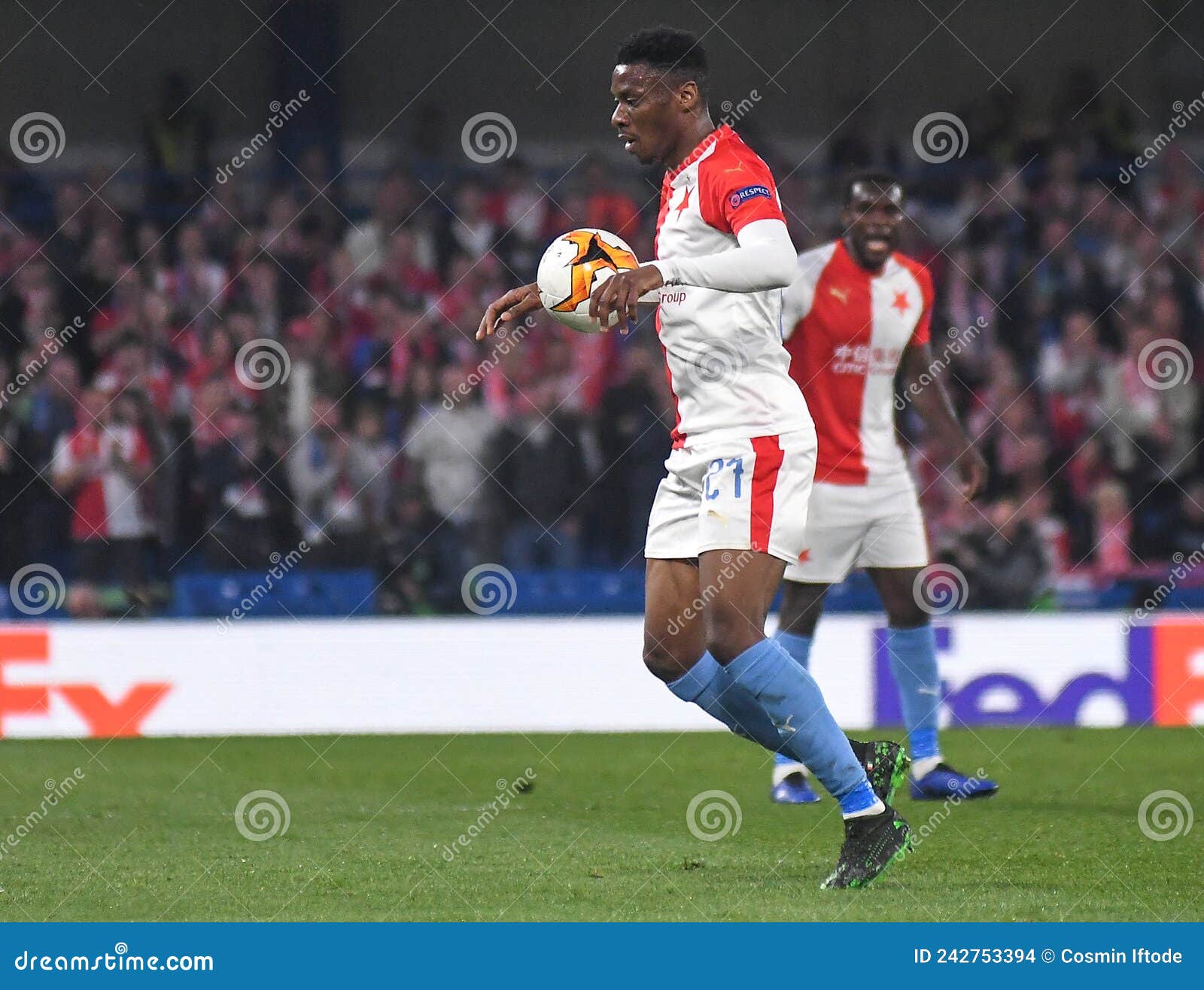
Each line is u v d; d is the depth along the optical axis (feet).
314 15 170.09
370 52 172.04
